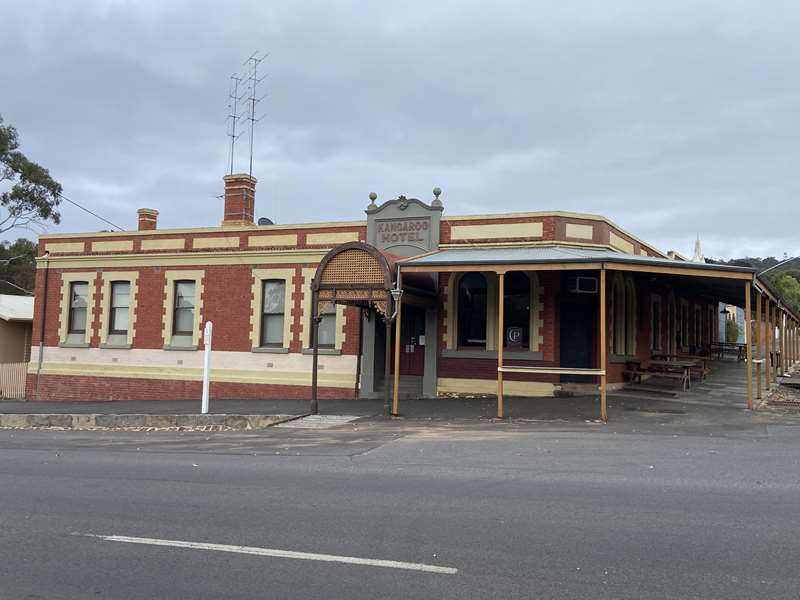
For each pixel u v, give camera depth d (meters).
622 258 13.68
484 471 8.95
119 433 14.74
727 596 4.65
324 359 19.89
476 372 18.09
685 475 8.42
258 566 5.38
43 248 24.34
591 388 17.44
